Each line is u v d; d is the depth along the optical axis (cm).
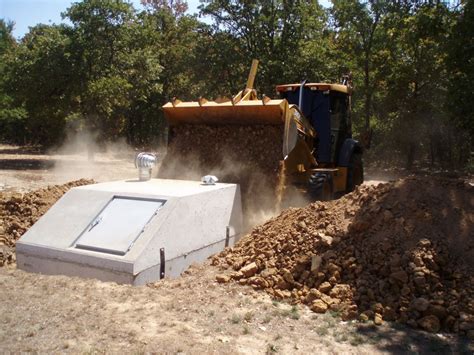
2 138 4128
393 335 473
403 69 2253
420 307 502
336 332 474
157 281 599
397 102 2366
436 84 2241
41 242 636
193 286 582
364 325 494
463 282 539
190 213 664
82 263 598
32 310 485
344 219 656
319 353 428
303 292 560
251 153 887
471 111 1188
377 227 614
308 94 1046
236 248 686
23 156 2677
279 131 870
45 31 2175
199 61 2678
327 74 2512
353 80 2508
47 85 2109
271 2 2564
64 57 2067
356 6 2384
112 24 2222
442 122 2222
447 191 674
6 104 2567
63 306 498
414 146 2414
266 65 2462
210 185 779
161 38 3603
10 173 1775
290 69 2466
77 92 2103
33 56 2120
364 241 602
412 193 664
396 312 513
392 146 2550
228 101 895
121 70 2309
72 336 430
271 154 867
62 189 927
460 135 2242
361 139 2297
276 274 593
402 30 2050
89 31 2131
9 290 543
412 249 565
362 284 550
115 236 614
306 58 2486
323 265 586
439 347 450
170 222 626
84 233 633
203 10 2641
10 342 414
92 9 2141
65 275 607
